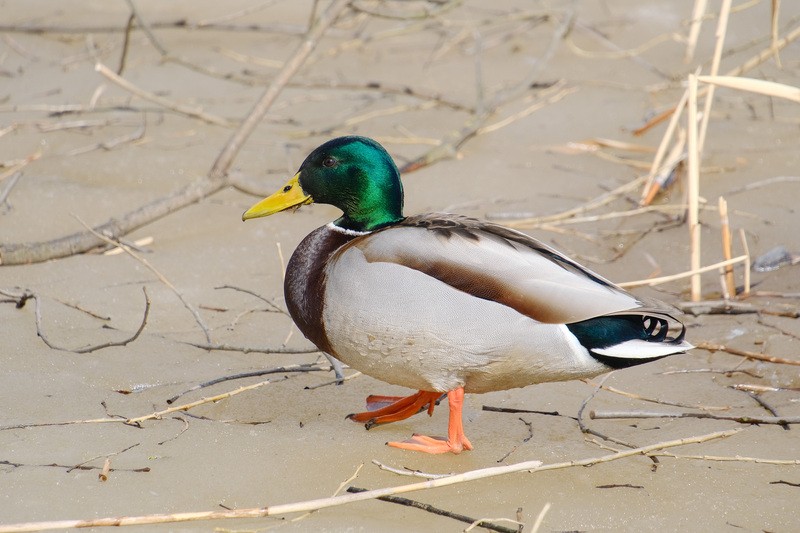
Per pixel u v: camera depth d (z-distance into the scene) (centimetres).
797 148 1335
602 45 1716
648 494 675
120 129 1395
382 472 695
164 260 1059
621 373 862
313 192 781
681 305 954
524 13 1655
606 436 744
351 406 799
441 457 721
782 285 1012
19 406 759
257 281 1027
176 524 620
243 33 1789
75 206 1167
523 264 673
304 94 1541
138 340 886
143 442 716
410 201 1213
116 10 1878
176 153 1319
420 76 1614
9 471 668
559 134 1409
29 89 1523
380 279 677
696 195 959
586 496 671
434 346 677
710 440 743
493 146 1373
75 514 625
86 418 746
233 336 911
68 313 928
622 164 1325
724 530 638
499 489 677
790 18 1766
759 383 837
